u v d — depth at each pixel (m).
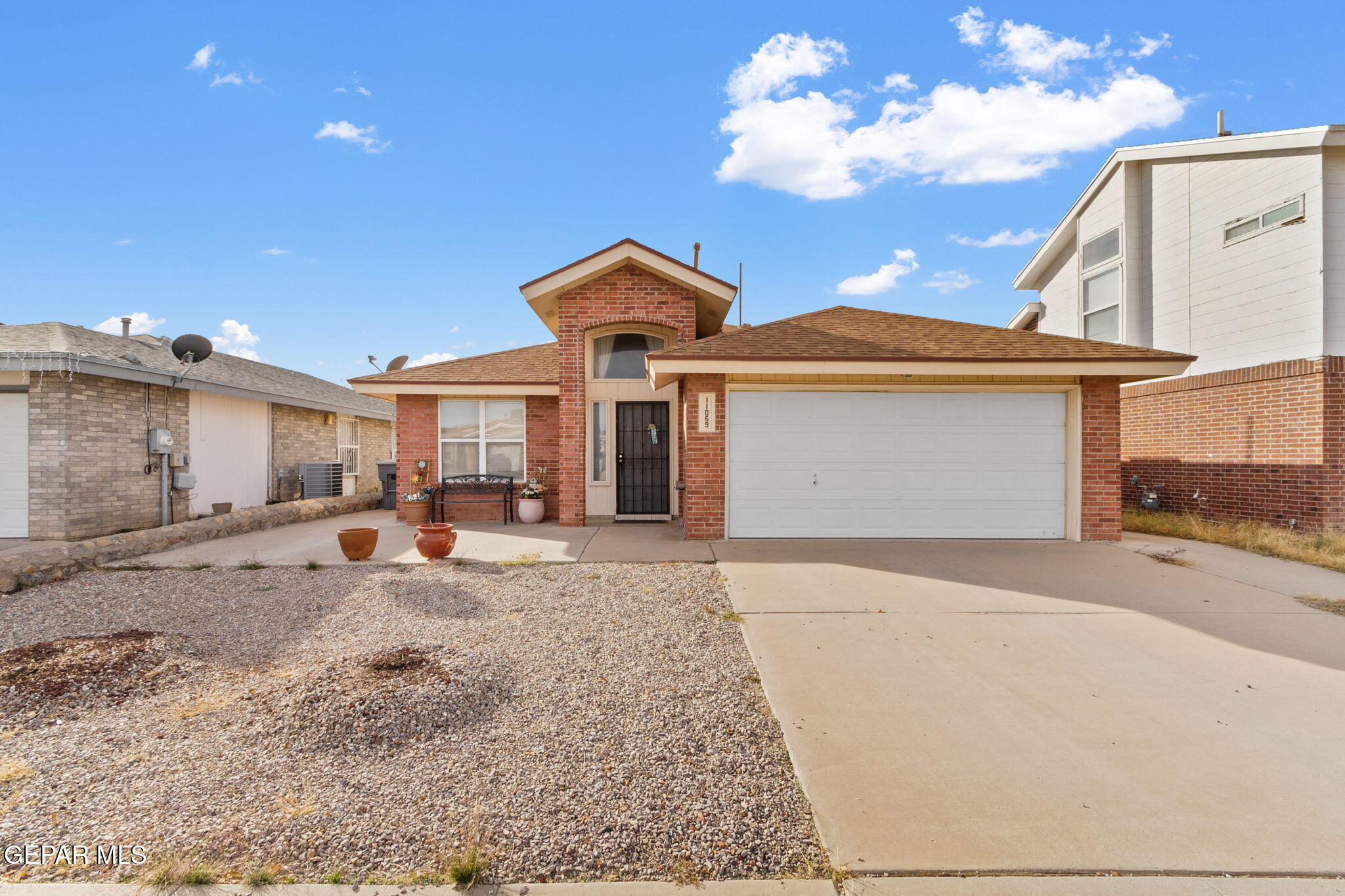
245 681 4.43
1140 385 12.48
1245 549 8.83
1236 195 10.85
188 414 12.48
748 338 9.73
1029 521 9.59
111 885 2.50
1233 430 10.53
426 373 13.11
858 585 6.96
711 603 6.30
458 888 2.49
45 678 4.32
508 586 6.97
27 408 9.92
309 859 2.64
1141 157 12.35
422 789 3.13
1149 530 10.62
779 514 9.62
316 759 3.40
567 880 2.55
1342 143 9.40
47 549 7.67
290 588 6.96
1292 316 9.91
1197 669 4.69
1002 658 4.89
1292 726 3.82
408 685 4.09
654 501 12.22
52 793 3.11
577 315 11.66
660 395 12.16
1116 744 3.61
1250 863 2.63
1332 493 9.09
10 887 2.47
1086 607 6.16
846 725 3.83
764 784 3.21
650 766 3.36
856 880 2.55
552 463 13.10
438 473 13.09
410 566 8.05
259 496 14.66
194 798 3.07
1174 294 12.05
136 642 4.93
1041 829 2.85
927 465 9.59
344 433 18.64
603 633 5.45
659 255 11.20
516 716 3.92
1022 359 8.81
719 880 2.55
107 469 10.60
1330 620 5.80
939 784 3.21
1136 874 2.58
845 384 9.54
